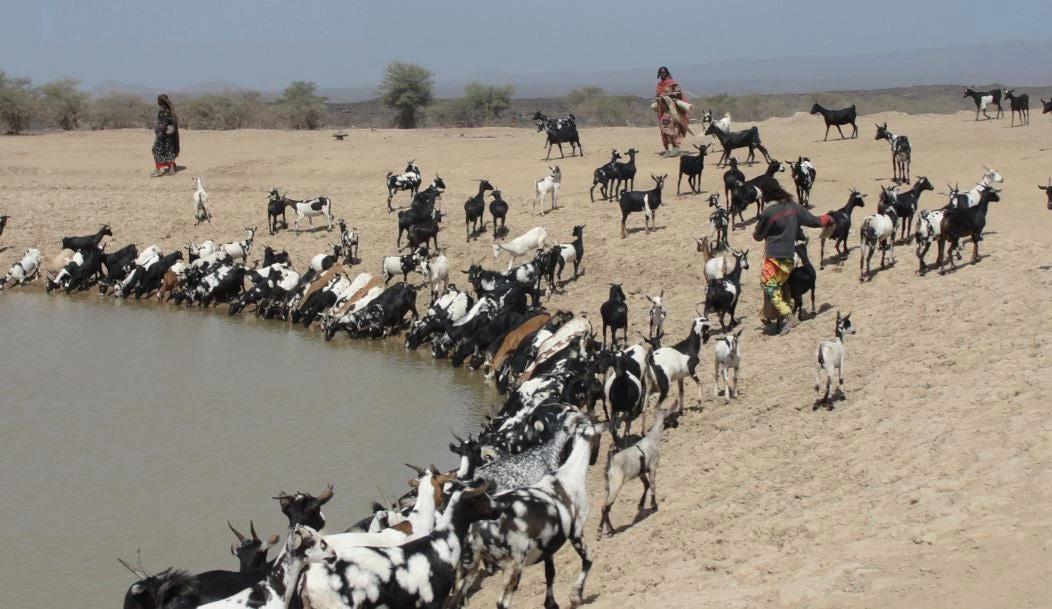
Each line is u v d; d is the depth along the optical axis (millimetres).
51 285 33406
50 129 77625
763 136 44750
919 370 17000
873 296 21906
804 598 9992
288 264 30750
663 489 14789
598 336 23516
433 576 10016
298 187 40719
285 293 29484
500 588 12898
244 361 24672
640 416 18125
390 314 26703
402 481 16688
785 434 15672
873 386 16797
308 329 28281
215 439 18938
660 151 42000
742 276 25328
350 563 9648
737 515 13047
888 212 23375
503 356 22203
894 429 14688
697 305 24391
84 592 13273
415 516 11211
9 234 37531
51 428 19672
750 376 18969
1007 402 14523
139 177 43906
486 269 29672
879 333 19547
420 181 36156
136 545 14633
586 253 29125
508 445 15547
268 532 14953
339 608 9547
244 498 16203
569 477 11602
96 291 33781
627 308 23391
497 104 87000
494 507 10344
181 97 104000
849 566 10477
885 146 38188
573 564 12961
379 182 40781
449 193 37031
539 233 28750
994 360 16562
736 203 28312
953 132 40719
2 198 40938
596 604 11375
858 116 52250
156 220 38000
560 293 27078
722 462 15227
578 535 11562
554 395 17766
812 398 16938
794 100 94125
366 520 12797
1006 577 9469
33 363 24516
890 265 23656
